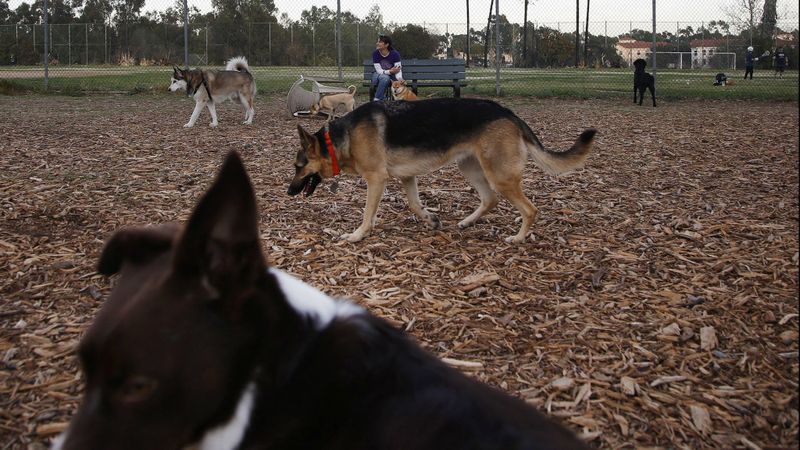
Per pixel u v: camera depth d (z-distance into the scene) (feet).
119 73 89.15
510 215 22.49
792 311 14.51
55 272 16.33
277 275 5.06
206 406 4.53
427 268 17.40
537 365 12.56
